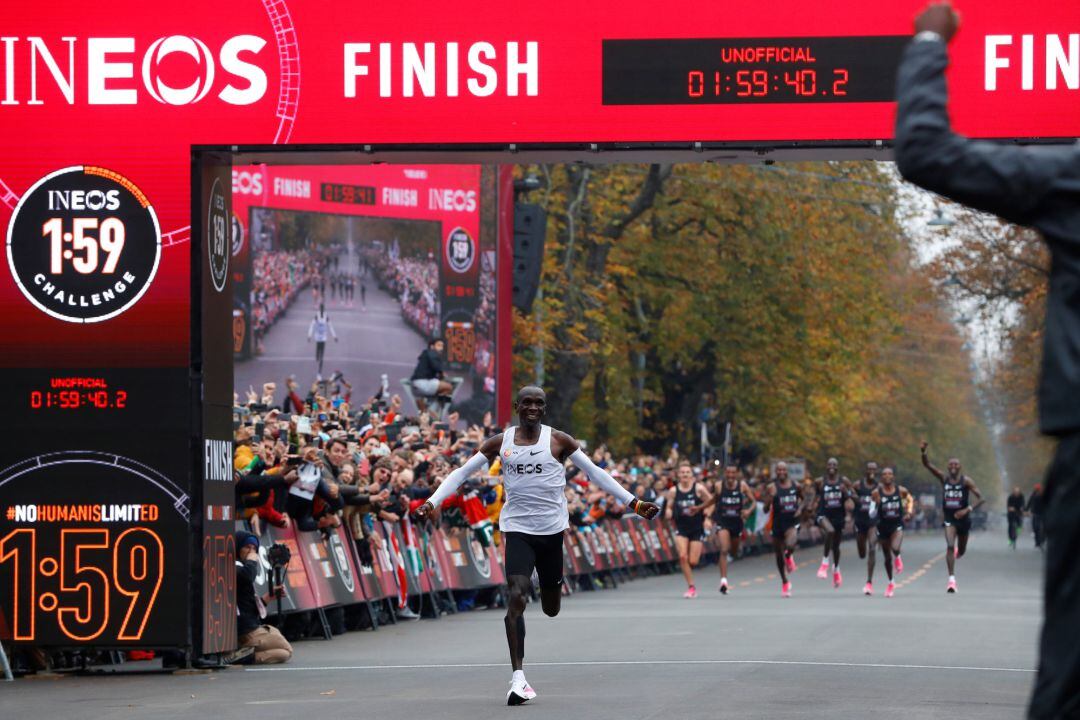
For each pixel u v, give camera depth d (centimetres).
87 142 1530
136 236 1523
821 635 1952
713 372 5391
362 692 1304
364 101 1496
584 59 1470
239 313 3366
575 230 4653
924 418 10488
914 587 3469
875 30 1440
